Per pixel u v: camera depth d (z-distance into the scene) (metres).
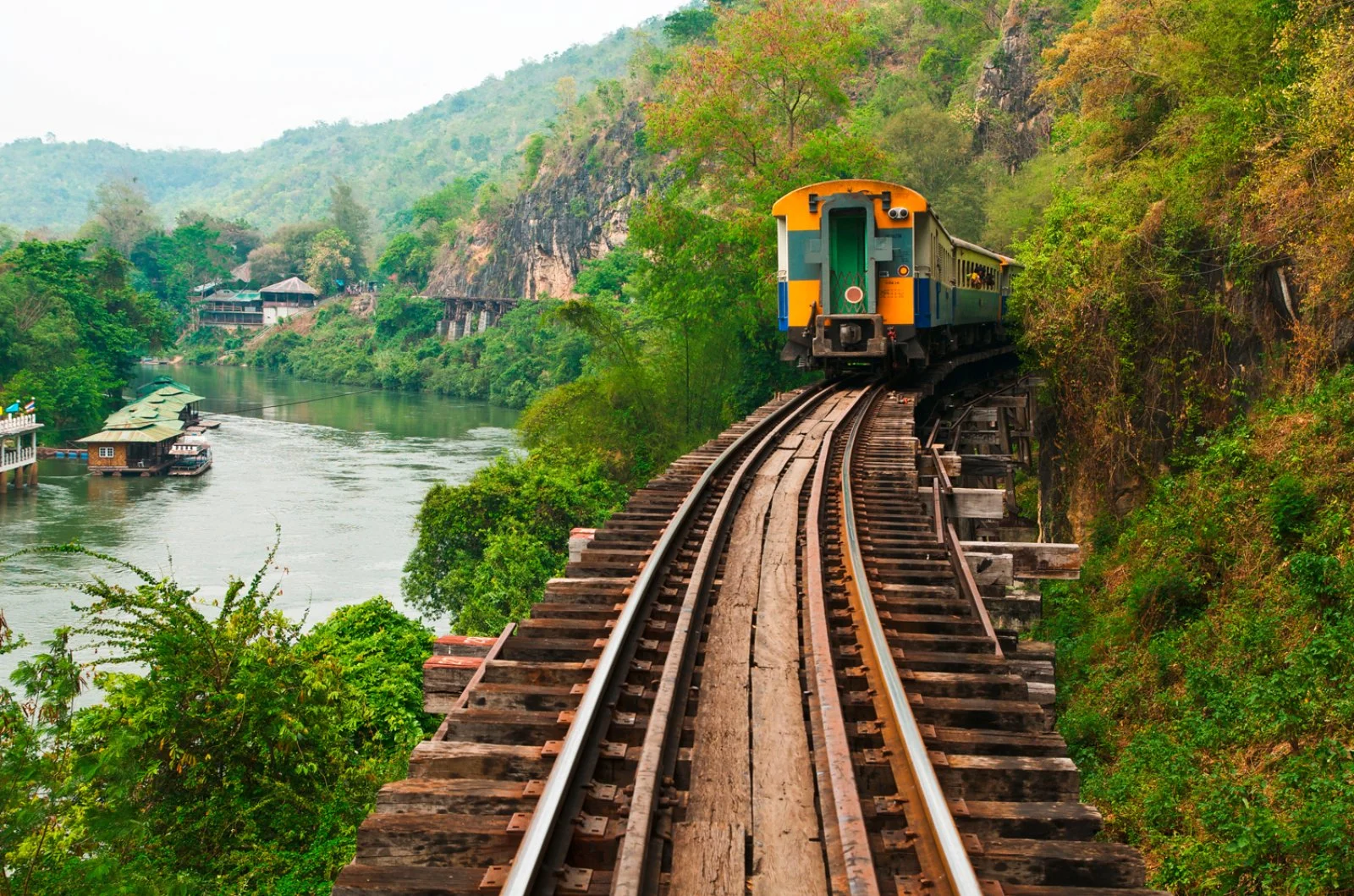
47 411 63.50
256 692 11.40
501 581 26.67
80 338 71.69
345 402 87.19
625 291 84.25
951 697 6.26
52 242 79.06
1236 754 10.76
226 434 65.44
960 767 5.11
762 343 34.47
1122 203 20.78
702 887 4.16
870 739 5.49
